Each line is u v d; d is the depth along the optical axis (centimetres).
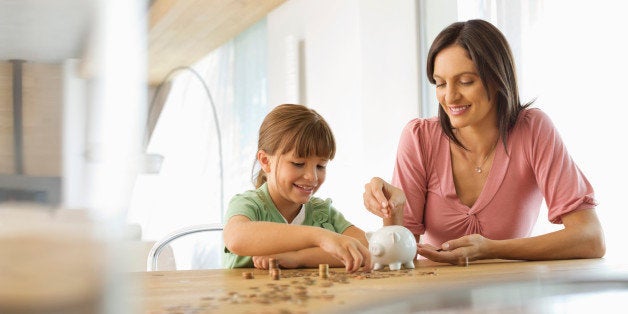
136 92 25
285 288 72
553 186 155
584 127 242
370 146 392
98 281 25
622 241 228
